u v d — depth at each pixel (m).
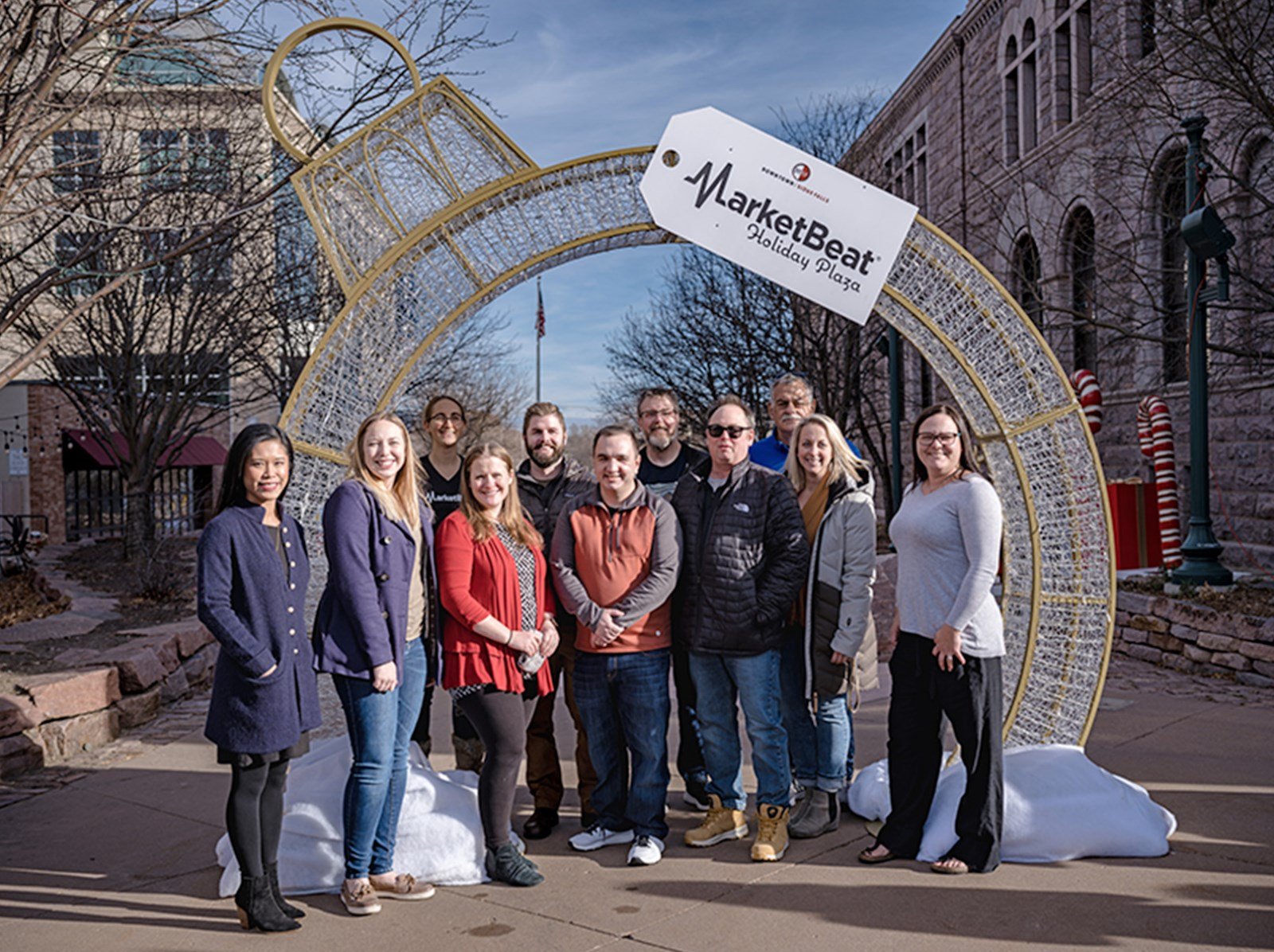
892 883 3.92
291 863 4.01
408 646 3.99
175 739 6.45
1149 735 5.95
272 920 3.58
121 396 14.04
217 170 8.86
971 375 4.73
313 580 4.46
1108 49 13.17
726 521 4.31
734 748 4.45
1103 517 4.66
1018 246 17.48
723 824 4.45
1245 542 12.08
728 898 3.81
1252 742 5.77
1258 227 11.48
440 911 3.76
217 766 5.81
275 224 10.85
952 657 3.98
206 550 3.54
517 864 4.02
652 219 4.67
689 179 4.53
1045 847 4.11
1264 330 11.15
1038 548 4.70
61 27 6.50
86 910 3.80
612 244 4.88
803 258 4.57
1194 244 8.81
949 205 20.70
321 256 13.83
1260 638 7.44
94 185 7.38
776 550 4.30
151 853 4.41
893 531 4.28
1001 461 4.92
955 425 4.12
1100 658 4.66
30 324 12.77
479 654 3.96
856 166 19.16
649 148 4.57
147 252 11.19
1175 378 13.51
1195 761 5.38
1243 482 12.13
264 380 19.30
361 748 3.76
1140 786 4.96
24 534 15.67
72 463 23.08
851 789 4.91
